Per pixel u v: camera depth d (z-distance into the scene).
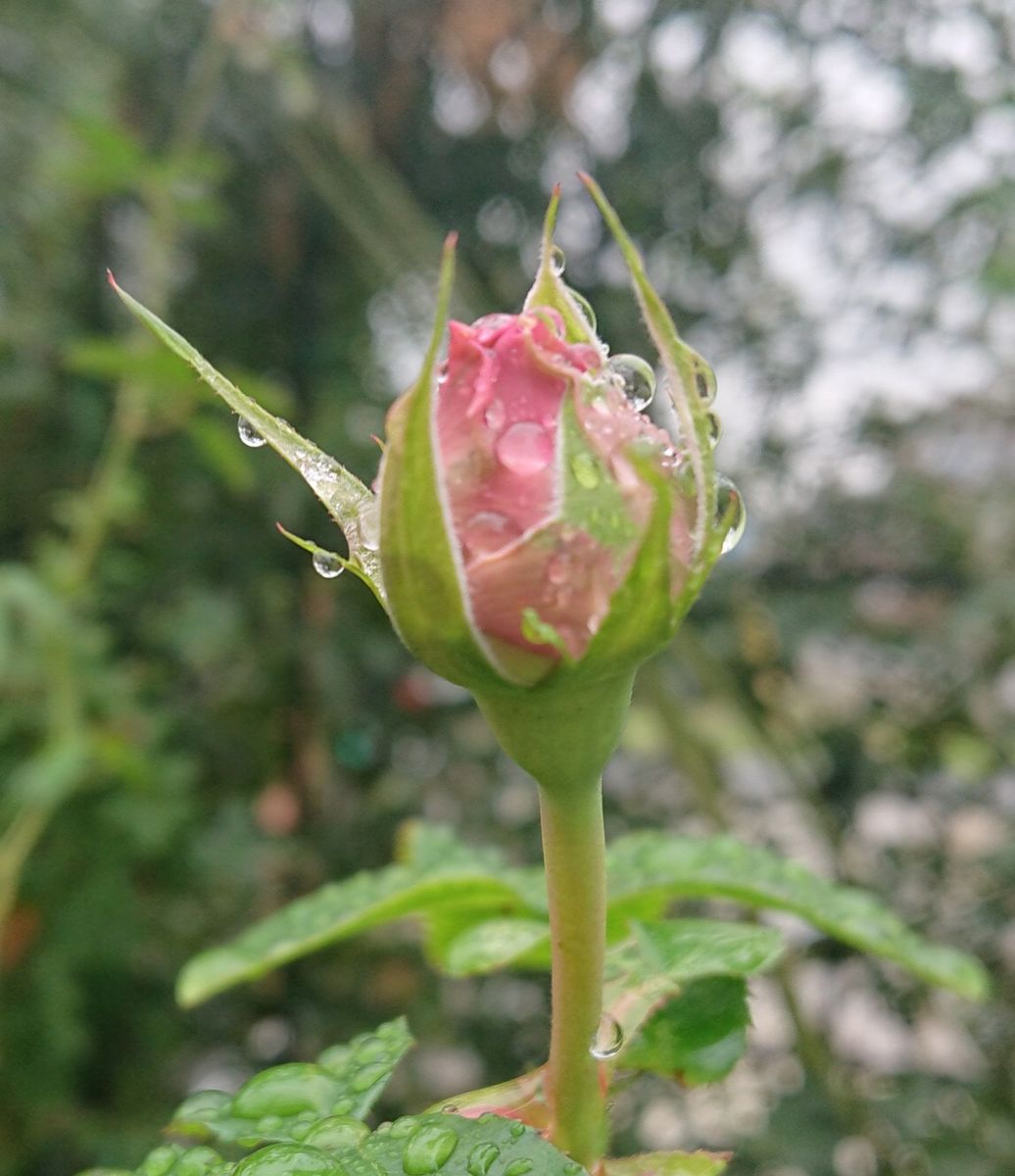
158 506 0.36
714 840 0.14
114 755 0.27
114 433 0.33
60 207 0.31
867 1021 0.32
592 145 0.38
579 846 0.08
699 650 0.30
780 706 0.34
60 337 0.32
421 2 0.37
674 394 0.07
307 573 0.38
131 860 0.32
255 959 0.13
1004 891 0.31
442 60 0.38
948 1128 0.28
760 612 0.34
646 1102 0.30
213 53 0.30
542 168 0.38
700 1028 0.10
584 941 0.08
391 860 0.38
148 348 0.25
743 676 0.34
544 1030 0.36
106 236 0.36
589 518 0.07
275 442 0.08
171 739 0.36
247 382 0.24
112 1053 0.34
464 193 0.39
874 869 0.32
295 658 0.38
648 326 0.07
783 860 0.14
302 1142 0.08
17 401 0.32
